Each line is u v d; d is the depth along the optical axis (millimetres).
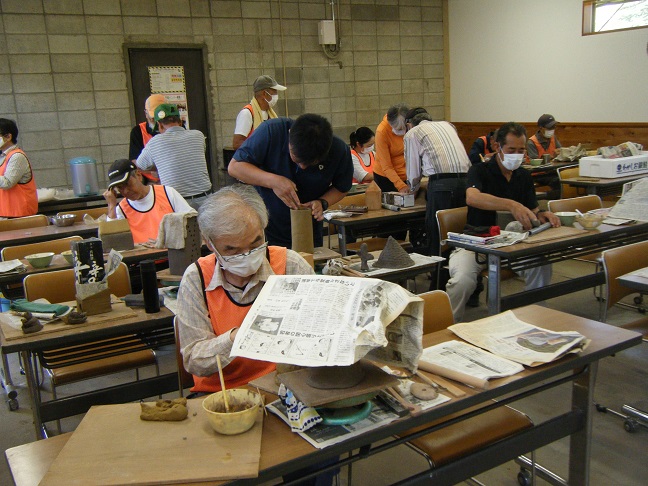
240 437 1199
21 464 1215
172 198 3395
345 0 7672
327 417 1232
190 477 1068
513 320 1808
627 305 3691
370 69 8000
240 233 1459
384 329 1154
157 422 1271
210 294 1581
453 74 8617
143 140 4906
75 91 6332
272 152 2621
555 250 2945
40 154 6266
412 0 8180
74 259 2096
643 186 3436
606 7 6543
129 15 6473
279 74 7371
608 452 2279
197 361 1460
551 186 5715
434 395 1341
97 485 1054
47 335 1942
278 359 1148
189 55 6855
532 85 7539
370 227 4078
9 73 6023
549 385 1686
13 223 4098
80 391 3102
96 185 5672
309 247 2434
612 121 6688
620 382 2844
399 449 2365
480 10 8016
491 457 1583
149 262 2119
